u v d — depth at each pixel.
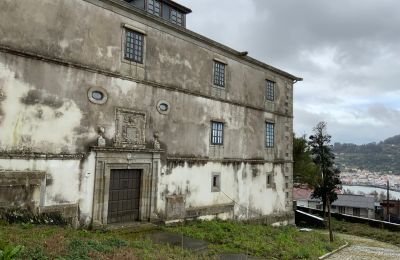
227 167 19.47
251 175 21.16
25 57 11.62
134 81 14.84
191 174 17.27
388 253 17.02
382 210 48.28
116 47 14.28
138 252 9.59
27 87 11.62
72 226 12.34
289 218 23.98
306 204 50.97
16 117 11.31
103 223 13.39
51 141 12.12
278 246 14.37
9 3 11.36
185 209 16.67
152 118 15.50
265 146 22.50
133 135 14.65
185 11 18.41
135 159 14.66
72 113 12.75
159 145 15.60
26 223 10.75
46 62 12.13
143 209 14.95
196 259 10.33
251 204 20.97
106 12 14.02
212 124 18.72
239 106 20.56
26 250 7.87
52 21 12.36
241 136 20.59
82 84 13.11
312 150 34.62
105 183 13.56
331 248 16.58
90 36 13.42
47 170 11.96
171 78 16.45
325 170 34.06
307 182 33.78
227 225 16.53
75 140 12.79
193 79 17.64
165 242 12.27
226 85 19.69
